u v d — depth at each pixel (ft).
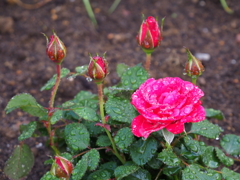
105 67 0.76
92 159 0.81
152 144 0.82
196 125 0.89
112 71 1.57
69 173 0.71
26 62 1.62
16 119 1.35
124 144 0.80
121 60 1.63
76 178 0.77
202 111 0.69
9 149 1.23
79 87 1.50
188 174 0.79
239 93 1.46
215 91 1.48
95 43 1.72
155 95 0.71
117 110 0.83
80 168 0.78
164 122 0.67
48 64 1.60
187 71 0.88
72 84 1.51
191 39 1.75
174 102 0.69
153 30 0.87
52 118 0.86
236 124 1.31
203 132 0.87
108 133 0.84
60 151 1.06
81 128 0.88
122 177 0.78
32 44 1.71
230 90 1.48
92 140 0.95
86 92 1.09
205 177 0.78
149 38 0.88
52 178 0.74
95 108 0.94
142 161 0.80
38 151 1.24
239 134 1.27
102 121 0.83
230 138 0.97
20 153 0.98
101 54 1.65
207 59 1.64
